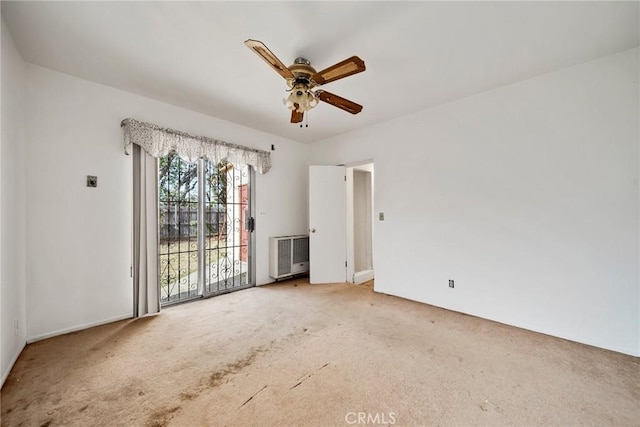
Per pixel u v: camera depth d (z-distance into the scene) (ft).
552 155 8.07
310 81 7.04
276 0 5.36
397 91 9.32
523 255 8.55
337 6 5.52
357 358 6.66
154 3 5.43
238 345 7.32
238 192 12.88
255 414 4.82
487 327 8.55
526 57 7.35
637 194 6.90
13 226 6.43
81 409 4.90
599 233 7.38
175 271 10.77
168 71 8.00
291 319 9.13
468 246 9.72
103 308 8.69
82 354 6.78
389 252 12.06
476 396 5.32
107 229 8.80
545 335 8.00
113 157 8.94
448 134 10.23
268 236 13.94
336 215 14.25
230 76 8.28
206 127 11.37
